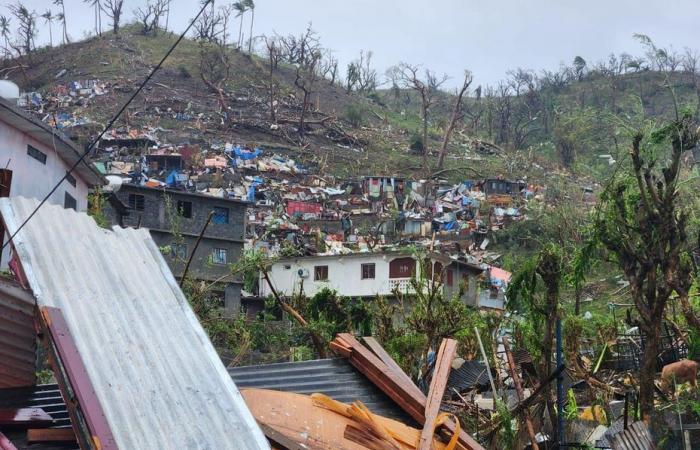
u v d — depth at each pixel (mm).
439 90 147875
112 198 29422
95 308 6648
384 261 44406
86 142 81812
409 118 127562
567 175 85625
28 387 8000
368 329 22734
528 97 133125
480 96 138875
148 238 8086
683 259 14789
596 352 19078
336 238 68312
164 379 6371
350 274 45500
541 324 13664
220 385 6617
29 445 6453
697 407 11586
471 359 18734
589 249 13750
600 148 75438
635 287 13062
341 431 7664
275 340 24266
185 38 126875
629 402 15250
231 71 118688
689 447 11406
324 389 9062
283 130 103500
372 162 100188
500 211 78375
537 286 14461
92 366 6023
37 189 17562
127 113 96000
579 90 134750
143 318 6898
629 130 13883
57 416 7473
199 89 110312
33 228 7172
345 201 80938
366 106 126062
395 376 9023
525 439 12523
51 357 6156
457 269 45312
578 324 16344
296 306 23984
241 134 99250
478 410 14695
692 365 13727
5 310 7254
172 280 7605
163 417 6020
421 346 17547
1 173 10422
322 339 20422
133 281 7301
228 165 86062
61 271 6832
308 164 94562
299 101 116562
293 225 69938
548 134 120000
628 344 18938
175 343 6832
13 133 16672
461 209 80000
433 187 87938
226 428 6238
